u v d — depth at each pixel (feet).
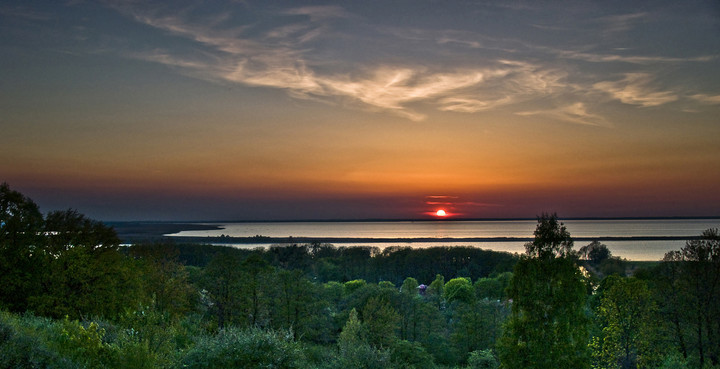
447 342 192.95
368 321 158.92
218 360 59.00
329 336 203.82
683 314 115.75
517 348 69.67
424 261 508.94
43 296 104.53
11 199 116.98
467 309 194.29
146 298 127.65
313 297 188.96
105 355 56.29
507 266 412.98
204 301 172.76
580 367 66.44
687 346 116.26
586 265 361.51
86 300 109.81
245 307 166.81
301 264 424.87
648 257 547.08
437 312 200.54
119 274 123.24
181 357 62.80
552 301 68.90
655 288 127.34
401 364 116.37
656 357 105.50
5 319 58.44
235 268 169.78
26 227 116.26
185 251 439.22
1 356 45.03
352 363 93.91
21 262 110.11
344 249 620.49
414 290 311.06
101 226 128.88
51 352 51.78
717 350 110.93
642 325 106.52
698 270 112.06
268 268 182.60
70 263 112.27
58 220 123.85
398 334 193.47
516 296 72.02
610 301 111.86
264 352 60.75
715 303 109.91
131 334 60.18
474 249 547.49
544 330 68.85
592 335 118.93
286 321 177.68
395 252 533.96
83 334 57.88
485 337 179.11
